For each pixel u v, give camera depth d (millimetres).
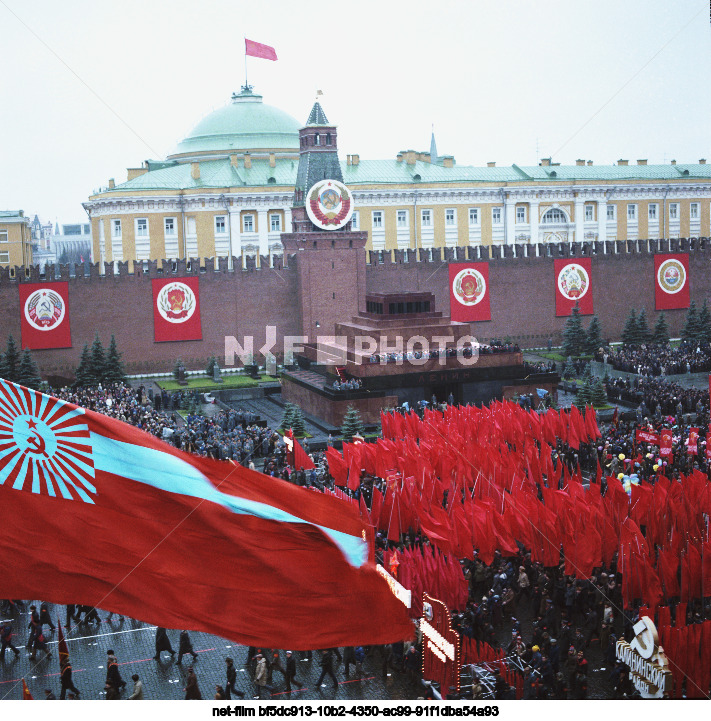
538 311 109812
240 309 100688
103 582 13742
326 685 31938
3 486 13766
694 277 115375
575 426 59344
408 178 139125
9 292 92750
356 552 15039
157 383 93062
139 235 126562
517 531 39531
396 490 41969
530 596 39156
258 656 31578
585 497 41719
